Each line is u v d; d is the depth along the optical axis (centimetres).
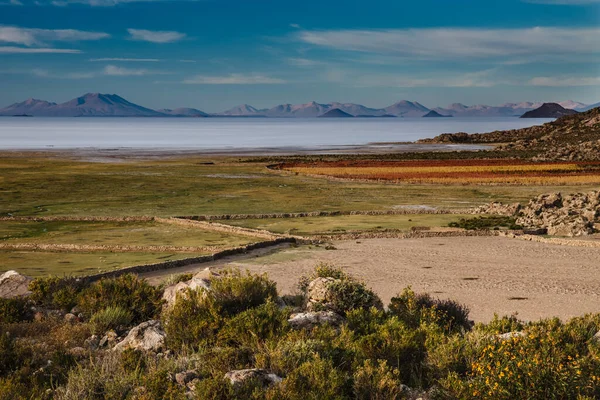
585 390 808
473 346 1014
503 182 7225
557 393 801
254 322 1091
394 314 1448
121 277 1595
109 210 4947
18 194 5978
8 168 9150
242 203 5447
